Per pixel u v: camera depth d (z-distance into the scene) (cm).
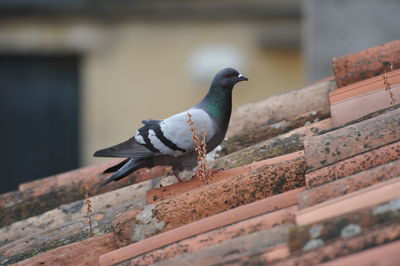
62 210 900
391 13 1517
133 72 2356
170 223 703
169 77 2348
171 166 981
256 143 941
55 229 829
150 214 714
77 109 2423
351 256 507
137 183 958
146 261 628
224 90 905
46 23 2369
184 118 873
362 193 586
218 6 2328
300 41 2295
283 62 2323
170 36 2345
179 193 805
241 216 659
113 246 714
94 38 2353
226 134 1005
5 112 2434
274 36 2297
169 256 625
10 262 772
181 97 2345
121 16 2345
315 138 711
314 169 677
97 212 851
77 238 781
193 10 2331
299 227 568
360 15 1532
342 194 614
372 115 739
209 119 884
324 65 1552
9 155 2448
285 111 996
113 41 2359
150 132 864
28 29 2378
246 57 2336
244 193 703
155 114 2353
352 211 562
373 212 550
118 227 718
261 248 580
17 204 947
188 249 623
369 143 684
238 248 593
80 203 910
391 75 837
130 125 2359
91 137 2369
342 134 704
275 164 721
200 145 867
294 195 659
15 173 2452
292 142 862
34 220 895
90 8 2341
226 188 709
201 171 808
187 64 2344
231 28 2341
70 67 2412
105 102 2362
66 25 2369
